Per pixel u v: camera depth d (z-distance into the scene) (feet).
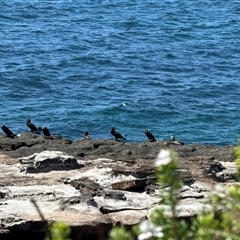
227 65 239.30
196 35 301.22
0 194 64.75
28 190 66.18
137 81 212.84
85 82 210.59
